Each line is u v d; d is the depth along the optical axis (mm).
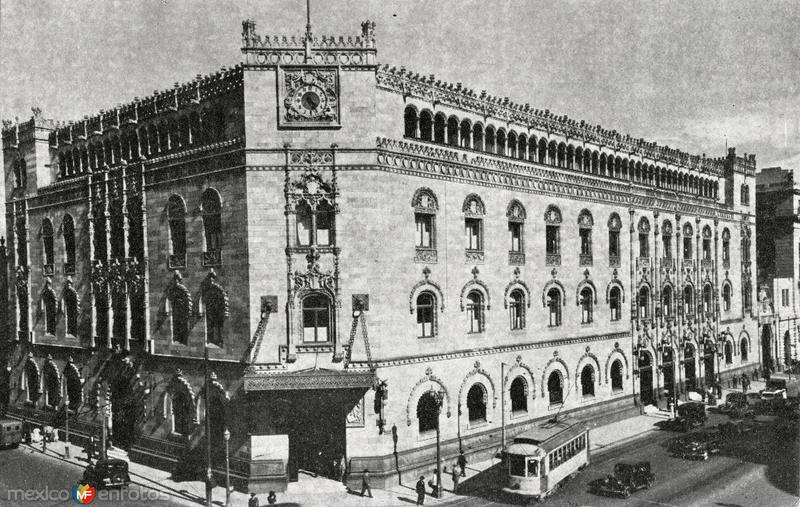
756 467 41531
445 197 42125
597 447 45969
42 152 53594
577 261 51906
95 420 47531
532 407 47531
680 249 63688
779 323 80688
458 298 42719
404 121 40438
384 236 37969
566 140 51875
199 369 39688
